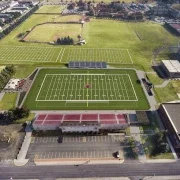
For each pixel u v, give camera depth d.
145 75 97.56
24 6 198.62
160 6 188.88
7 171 57.00
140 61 110.44
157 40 136.75
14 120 72.38
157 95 84.62
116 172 56.97
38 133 67.69
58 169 57.62
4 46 126.00
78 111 76.56
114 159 60.25
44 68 102.06
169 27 158.25
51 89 87.00
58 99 81.81
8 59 110.94
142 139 66.06
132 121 71.94
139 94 84.94
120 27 159.50
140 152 62.16
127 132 68.31
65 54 117.00
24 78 94.50
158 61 110.62
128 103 80.25
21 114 72.38
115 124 67.88
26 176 55.84
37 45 128.00
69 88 87.62
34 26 157.00
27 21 169.25
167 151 62.25
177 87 89.62
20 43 130.50
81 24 163.12
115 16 179.25
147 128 69.94
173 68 97.94
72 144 64.44
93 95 83.88
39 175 56.12
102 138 66.38
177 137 62.28
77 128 67.06
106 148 63.34
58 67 103.00
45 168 57.88
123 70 101.12
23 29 153.25
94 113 75.38
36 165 58.59
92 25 162.25
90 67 102.50
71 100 81.38
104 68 102.19
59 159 60.19
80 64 103.19
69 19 173.00
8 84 88.88
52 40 134.50
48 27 156.50
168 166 58.47
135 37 141.38
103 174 56.53
